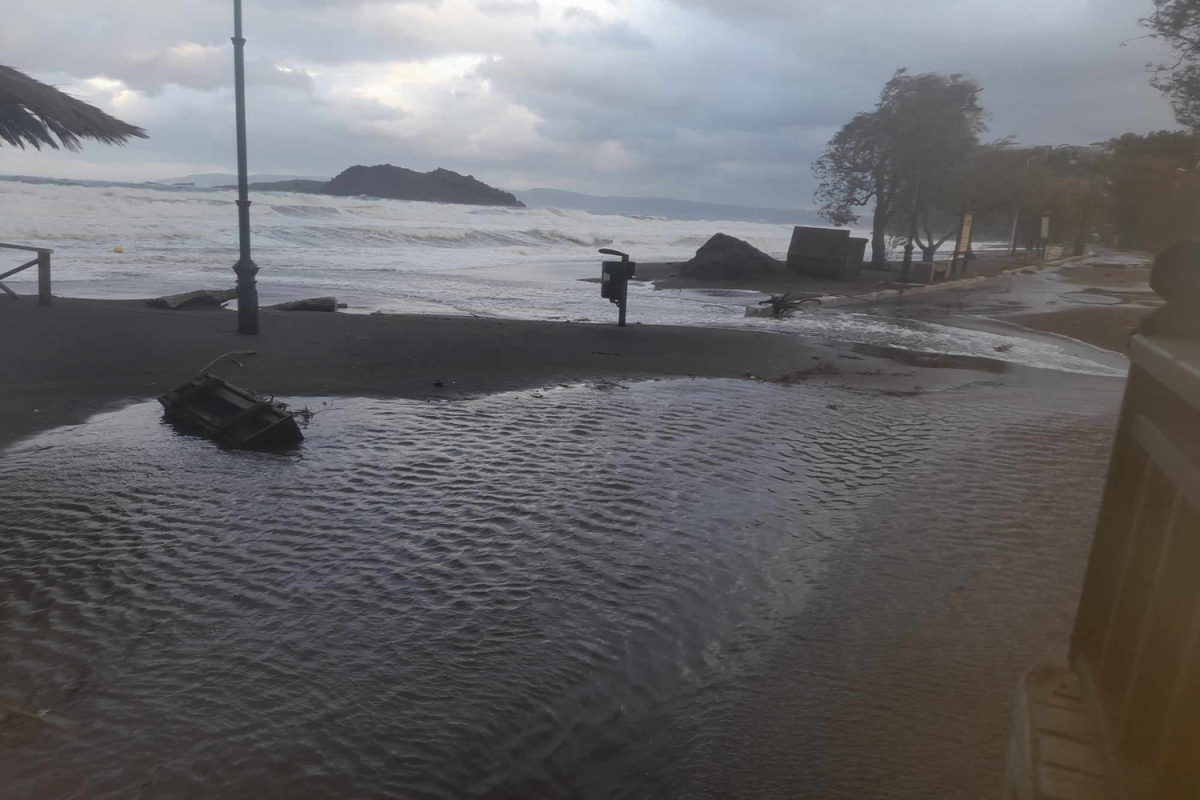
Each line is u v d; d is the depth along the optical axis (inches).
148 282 908.6
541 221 3540.8
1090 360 617.0
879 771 136.3
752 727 148.3
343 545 221.5
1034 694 65.2
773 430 364.8
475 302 882.1
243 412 309.4
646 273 1389.0
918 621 189.3
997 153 1662.2
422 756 137.0
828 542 236.5
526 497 263.7
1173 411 55.1
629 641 177.3
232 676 158.1
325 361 460.4
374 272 1171.3
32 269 975.0
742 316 857.5
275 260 1269.7
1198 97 538.0
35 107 424.5
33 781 127.1
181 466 279.4
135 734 139.4
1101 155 2057.1
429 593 195.5
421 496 260.8
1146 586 55.1
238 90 490.3
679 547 228.7
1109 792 50.3
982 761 138.7
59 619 178.1
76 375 394.6
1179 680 45.3
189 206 2124.8
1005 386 494.0
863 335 722.8
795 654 173.9
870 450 337.4
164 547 215.6
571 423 361.1
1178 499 50.0
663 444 333.4
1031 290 1240.2
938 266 1390.3
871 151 1488.7
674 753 141.4
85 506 240.8
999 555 228.8
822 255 1333.7
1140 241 2161.7
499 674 162.1
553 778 134.6
